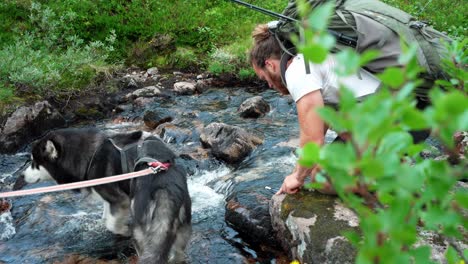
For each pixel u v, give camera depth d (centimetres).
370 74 314
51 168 431
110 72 946
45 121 725
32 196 527
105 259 413
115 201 409
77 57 911
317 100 312
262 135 672
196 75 995
